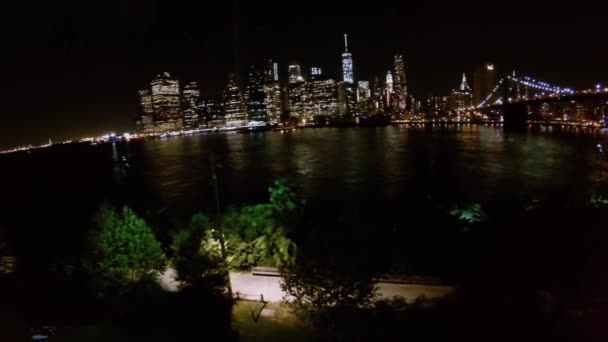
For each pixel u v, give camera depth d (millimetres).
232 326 14227
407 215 27609
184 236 17562
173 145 169625
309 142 135875
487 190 51875
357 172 69812
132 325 14141
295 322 14258
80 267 18047
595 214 12953
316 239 13195
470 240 17453
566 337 7809
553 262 9844
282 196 21906
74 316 14711
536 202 28156
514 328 8531
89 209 38688
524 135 122125
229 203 50562
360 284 12188
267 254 19062
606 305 8250
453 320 10000
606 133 116938
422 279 15672
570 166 66625
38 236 22859
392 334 10953
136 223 16156
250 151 116438
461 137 124250
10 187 70688
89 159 125125
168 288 17203
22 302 15352
